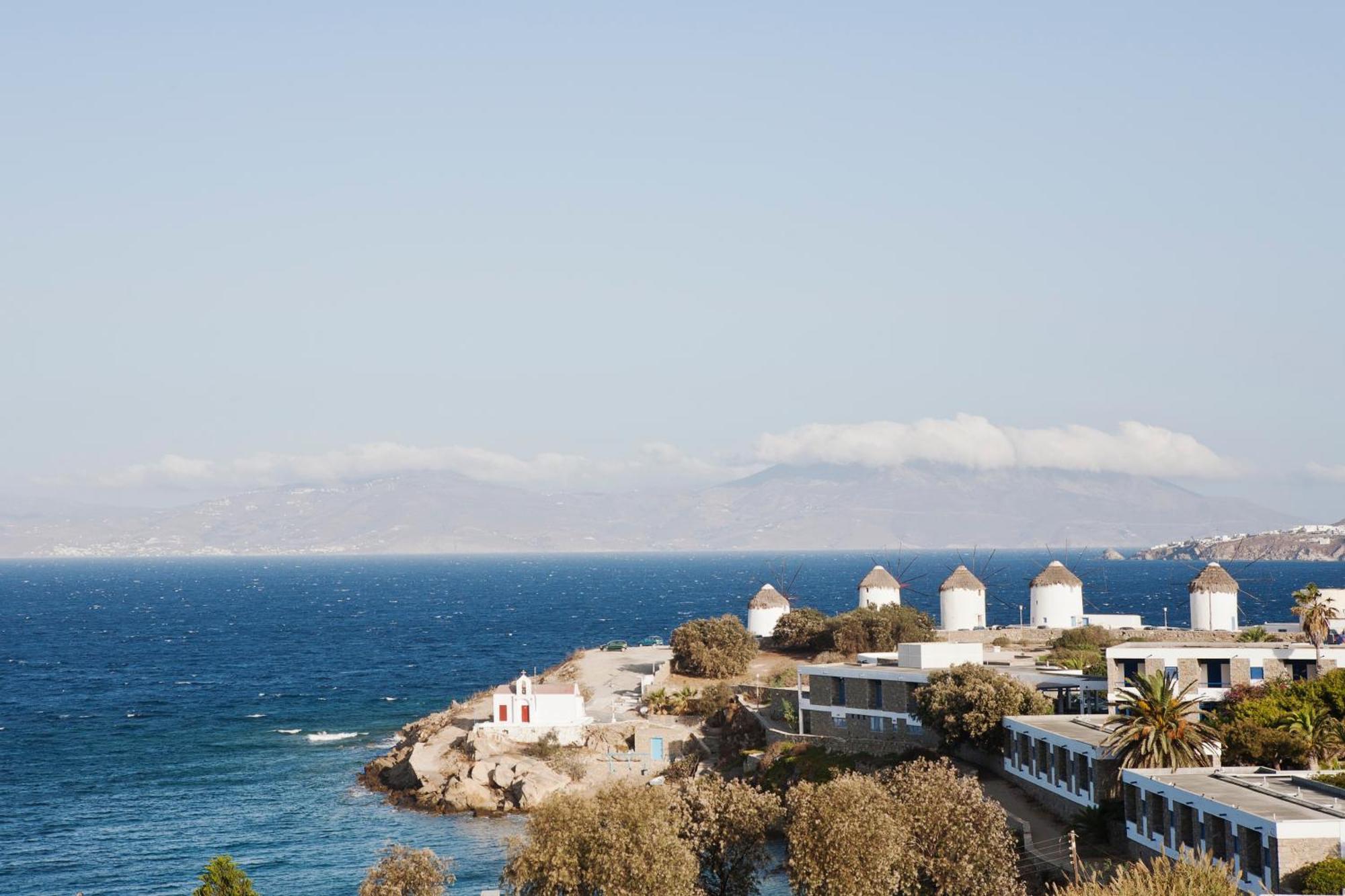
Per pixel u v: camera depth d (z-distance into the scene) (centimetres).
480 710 18025
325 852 13062
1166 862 7762
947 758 11788
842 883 8856
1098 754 10175
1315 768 10006
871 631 19075
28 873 12538
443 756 15812
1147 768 9769
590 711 17550
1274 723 10700
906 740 13862
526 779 14650
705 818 9931
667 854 9175
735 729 16075
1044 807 11212
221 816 14650
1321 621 12662
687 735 16200
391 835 13638
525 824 13812
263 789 16038
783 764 14162
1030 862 9925
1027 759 11675
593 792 14438
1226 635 17850
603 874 9094
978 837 9188
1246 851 8075
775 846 12125
